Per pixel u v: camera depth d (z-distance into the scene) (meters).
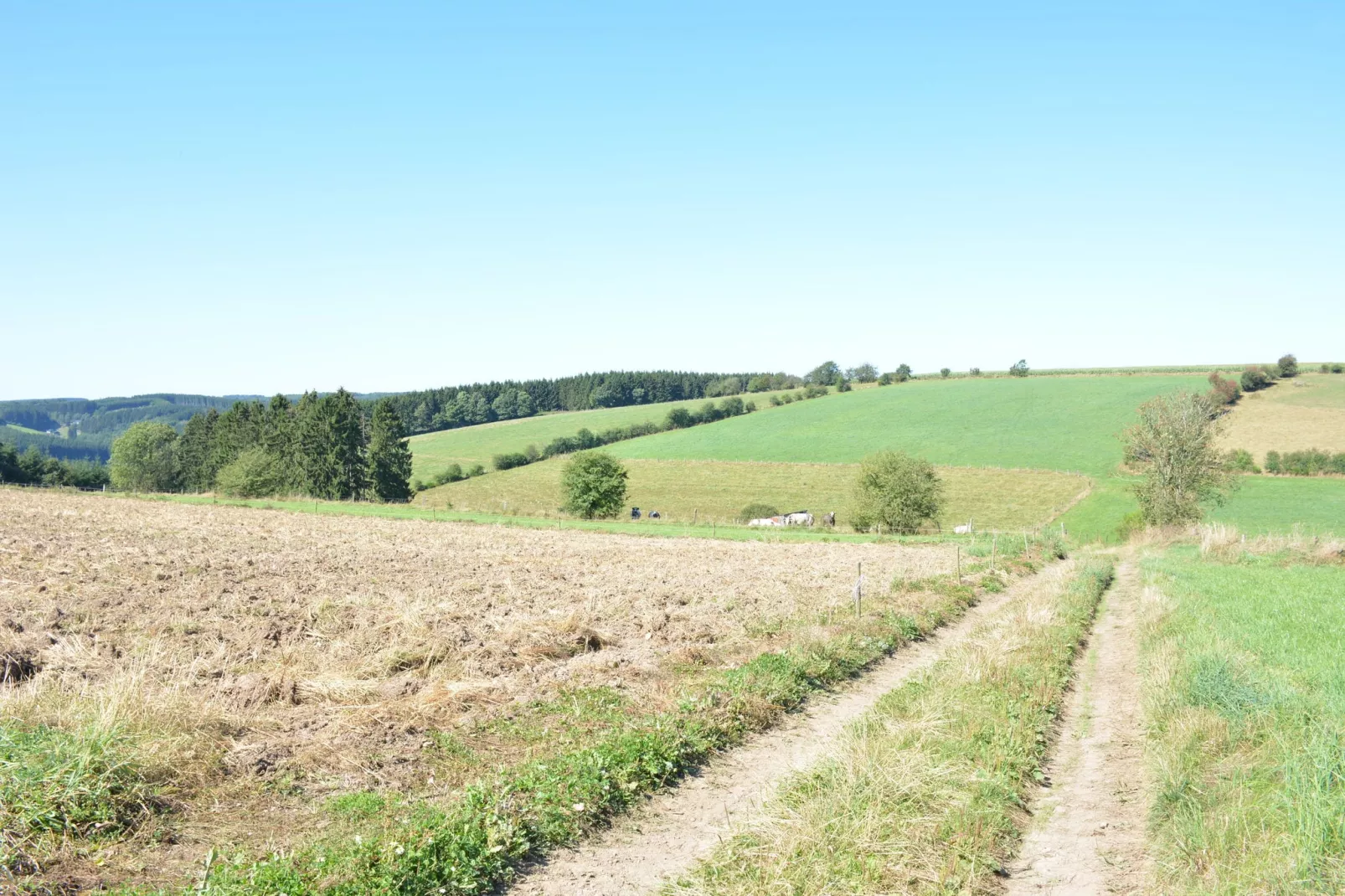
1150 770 10.81
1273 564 36.94
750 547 44.56
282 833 8.65
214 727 10.92
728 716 12.84
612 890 7.94
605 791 9.78
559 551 37.81
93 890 7.27
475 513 65.88
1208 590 25.78
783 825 9.04
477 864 7.96
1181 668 14.65
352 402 96.88
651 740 11.23
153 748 9.65
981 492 83.31
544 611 20.59
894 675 16.95
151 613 18.00
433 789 10.01
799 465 102.12
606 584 26.06
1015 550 42.78
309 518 54.09
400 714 12.37
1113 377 138.38
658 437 125.94
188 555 28.72
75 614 17.47
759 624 19.92
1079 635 20.17
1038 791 10.62
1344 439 85.38
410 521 55.41
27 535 32.50
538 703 13.42
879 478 61.16
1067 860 8.69
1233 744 10.91
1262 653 15.62
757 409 141.88
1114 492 77.44
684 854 8.77
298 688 13.13
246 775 9.90
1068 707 14.49
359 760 10.63
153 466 108.69
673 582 27.39
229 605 19.28
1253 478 78.25
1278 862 7.54
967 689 14.22
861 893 7.66
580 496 69.25
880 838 8.63
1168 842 8.62
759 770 11.34
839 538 53.50
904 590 26.34
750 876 7.98
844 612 21.89
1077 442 99.44
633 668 15.64
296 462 94.81
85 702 10.70
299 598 20.81
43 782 8.42
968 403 125.44
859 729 12.23
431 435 157.50
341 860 7.79
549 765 10.41
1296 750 9.77
